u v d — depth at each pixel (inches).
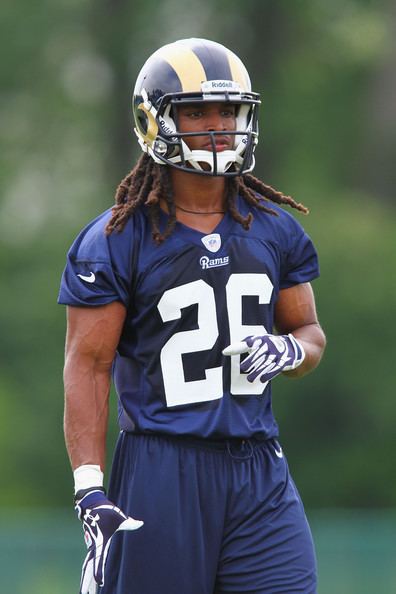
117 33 3233.3
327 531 1571.1
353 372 2687.0
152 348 660.1
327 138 3282.5
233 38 3329.2
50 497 2694.4
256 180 685.9
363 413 2719.0
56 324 2851.9
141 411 666.2
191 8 3262.8
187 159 645.3
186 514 655.1
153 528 656.4
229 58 655.8
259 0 3255.4
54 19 3272.6
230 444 660.1
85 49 3326.8
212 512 657.0
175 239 656.4
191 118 650.2
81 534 1526.8
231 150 650.8
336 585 1279.5
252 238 668.7
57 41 3302.2
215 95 643.5
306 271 693.3
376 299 2684.5
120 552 671.8
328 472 2728.8
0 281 2962.6
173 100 643.5
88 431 652.7
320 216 2869.1
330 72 3309.5
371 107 3282.5
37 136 3361.2
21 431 2723.9
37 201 3373.5
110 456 2381.9
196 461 656.4
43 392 2792.8
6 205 3238.2
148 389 663.8
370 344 2694.4
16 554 1294.3
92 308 654.5
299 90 3272.6
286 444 2743.6
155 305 655.1
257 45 3304.6
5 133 3341.5
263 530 661.3
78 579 1285.7
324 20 3326.8
